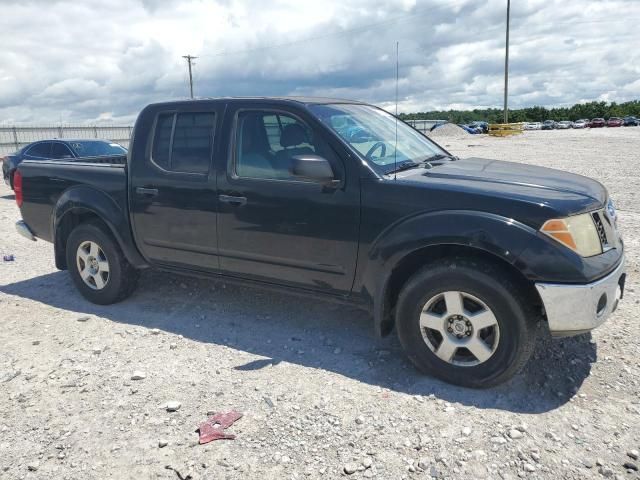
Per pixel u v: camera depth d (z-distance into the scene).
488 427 2.95
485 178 3.56
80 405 3.27
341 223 3.63
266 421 3.05
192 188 4.26
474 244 3.14
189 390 3.42
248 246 4.07
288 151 3.89
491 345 3.25
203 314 4.74
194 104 4.37
